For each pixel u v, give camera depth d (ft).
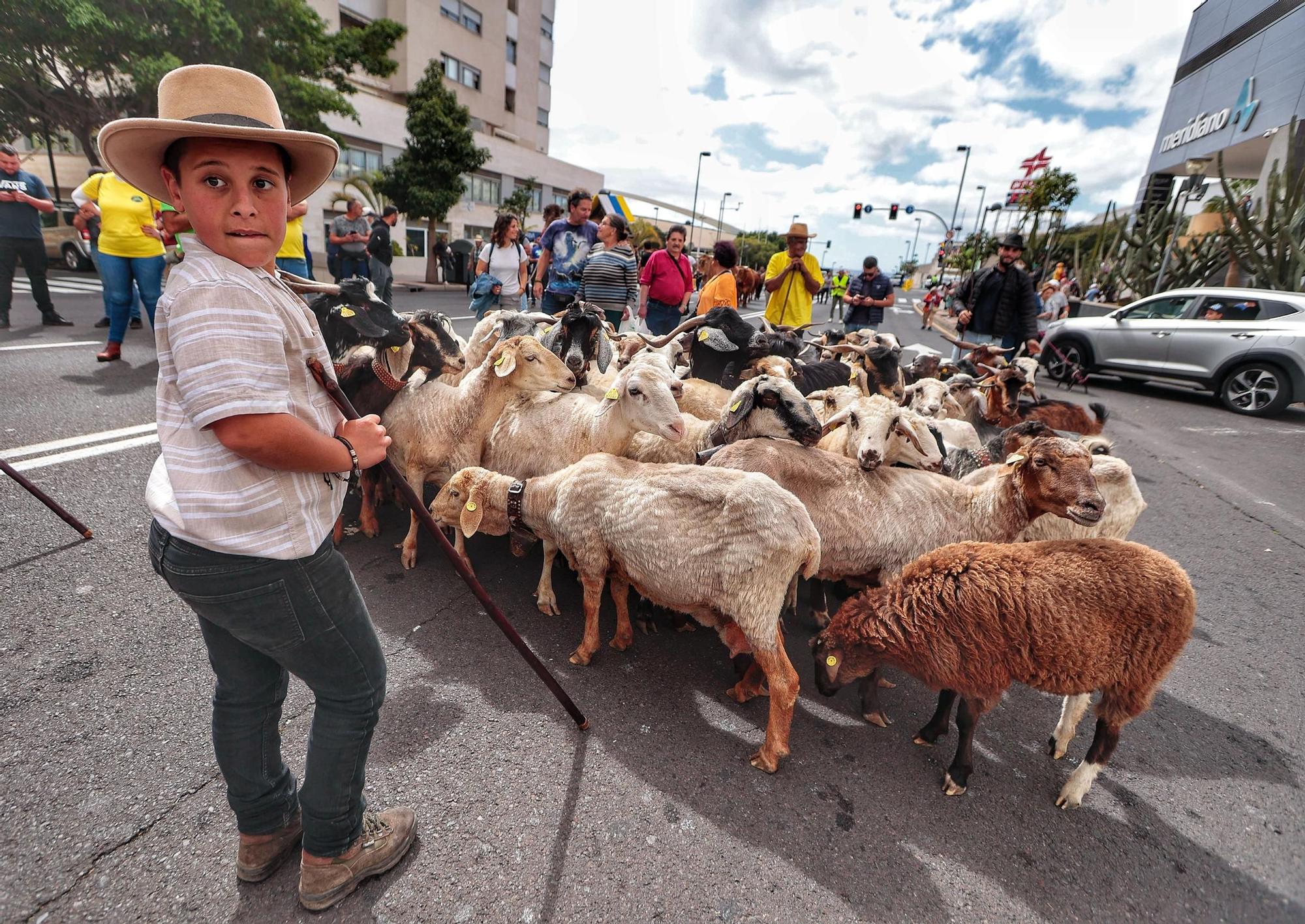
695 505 8.74
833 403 13.76
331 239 34.35
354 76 99.91
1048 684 7.74
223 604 4.61
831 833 7.27
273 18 53.42
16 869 6.01
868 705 9.22
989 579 7.87
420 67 107.04
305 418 4.73
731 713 9.21
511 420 12.91
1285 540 16.66
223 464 4.39
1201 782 8.52
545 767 7.84
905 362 32.68
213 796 6.96
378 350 11.85
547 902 6.16
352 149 89.25
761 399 11.46
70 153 86.94
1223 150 68.23
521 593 11.92
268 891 6.03
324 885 5.78
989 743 9.07
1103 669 7.59
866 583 11.48
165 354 4.41
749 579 8.33
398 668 9.44
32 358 22.09
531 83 134.72
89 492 13.25
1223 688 10.52
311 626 4.88
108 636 9.23
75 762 7.20
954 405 16.40
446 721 8.46
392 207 35.63
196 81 4.27
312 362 4.81
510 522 10.37
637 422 11.28
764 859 6.85
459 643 10.16
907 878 6.77
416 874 6.33
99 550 11.28
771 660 8.21
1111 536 11.44
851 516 10.54
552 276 24.49
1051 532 11.02
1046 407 18.48
